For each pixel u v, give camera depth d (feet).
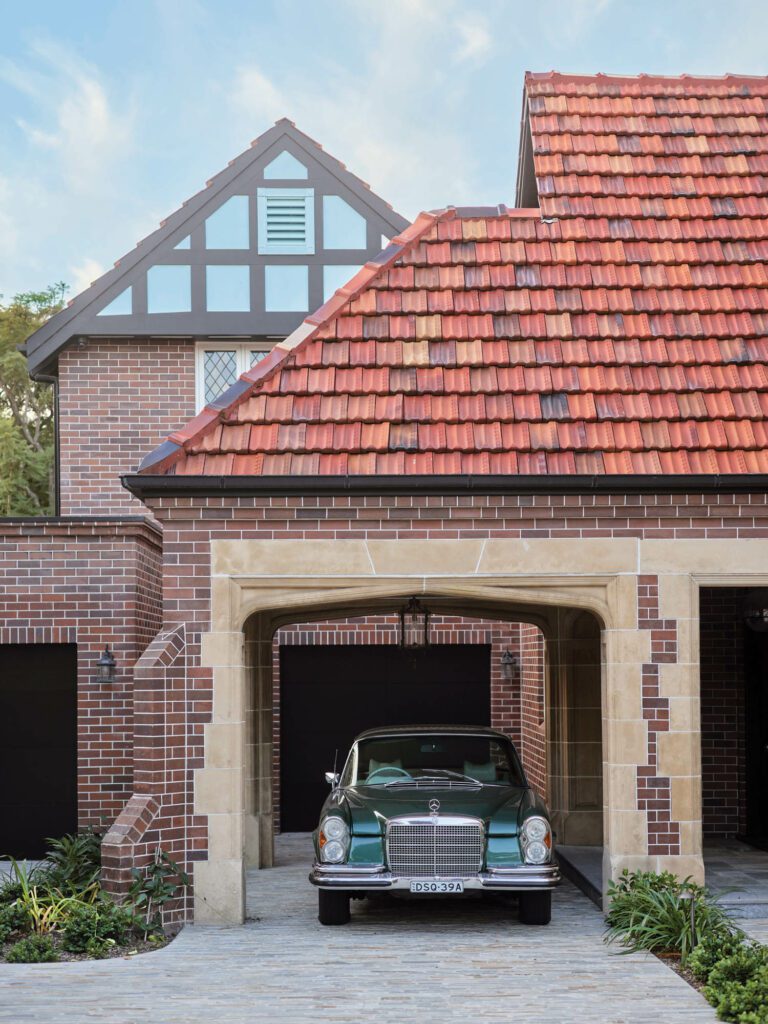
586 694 44.86
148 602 45.75
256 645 43.16
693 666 33.06
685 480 32.65
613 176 41.68
